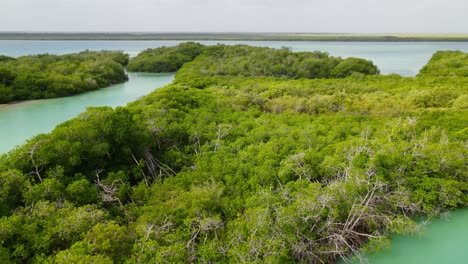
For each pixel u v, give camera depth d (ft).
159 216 53.52
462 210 63.77
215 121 104.37
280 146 81.15
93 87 203.51
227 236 51.16
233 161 74.43
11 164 62.54
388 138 78.43
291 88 159.84
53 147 65.82
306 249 49.75
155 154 82.43
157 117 93.40
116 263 44.73
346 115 116.47
